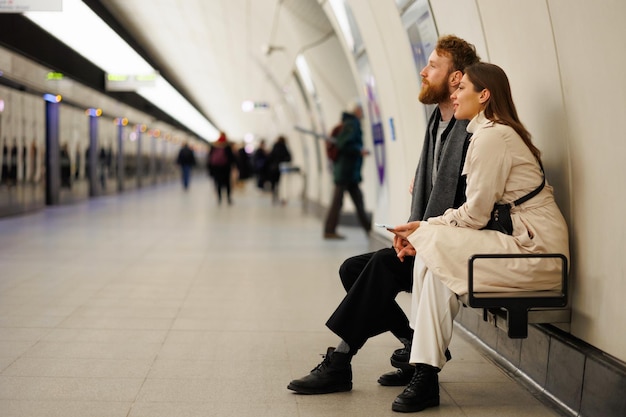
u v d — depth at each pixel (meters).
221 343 4.32
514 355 3.84
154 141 31.81
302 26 10.97
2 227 10.84
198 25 15.82
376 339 4.49
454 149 3.39
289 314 5.16
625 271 2.86
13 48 12.24
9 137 12.43
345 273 3.72
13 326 4.62
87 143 18.77
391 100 7.05
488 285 3.10
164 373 3.69
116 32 15.27
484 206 3.14
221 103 38.06
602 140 2.99
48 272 6.74
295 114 19.16
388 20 6.14
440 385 3.59
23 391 3.34
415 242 3.21
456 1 4.36
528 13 3.46
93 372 3.67
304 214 14.77
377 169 8.47
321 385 3.41
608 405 2.83
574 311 3.27
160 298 5.64
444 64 3.49
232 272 6.98
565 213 3.34
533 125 3.63
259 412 3.15
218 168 17.73
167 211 14.97
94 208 15.47
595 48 2.95
